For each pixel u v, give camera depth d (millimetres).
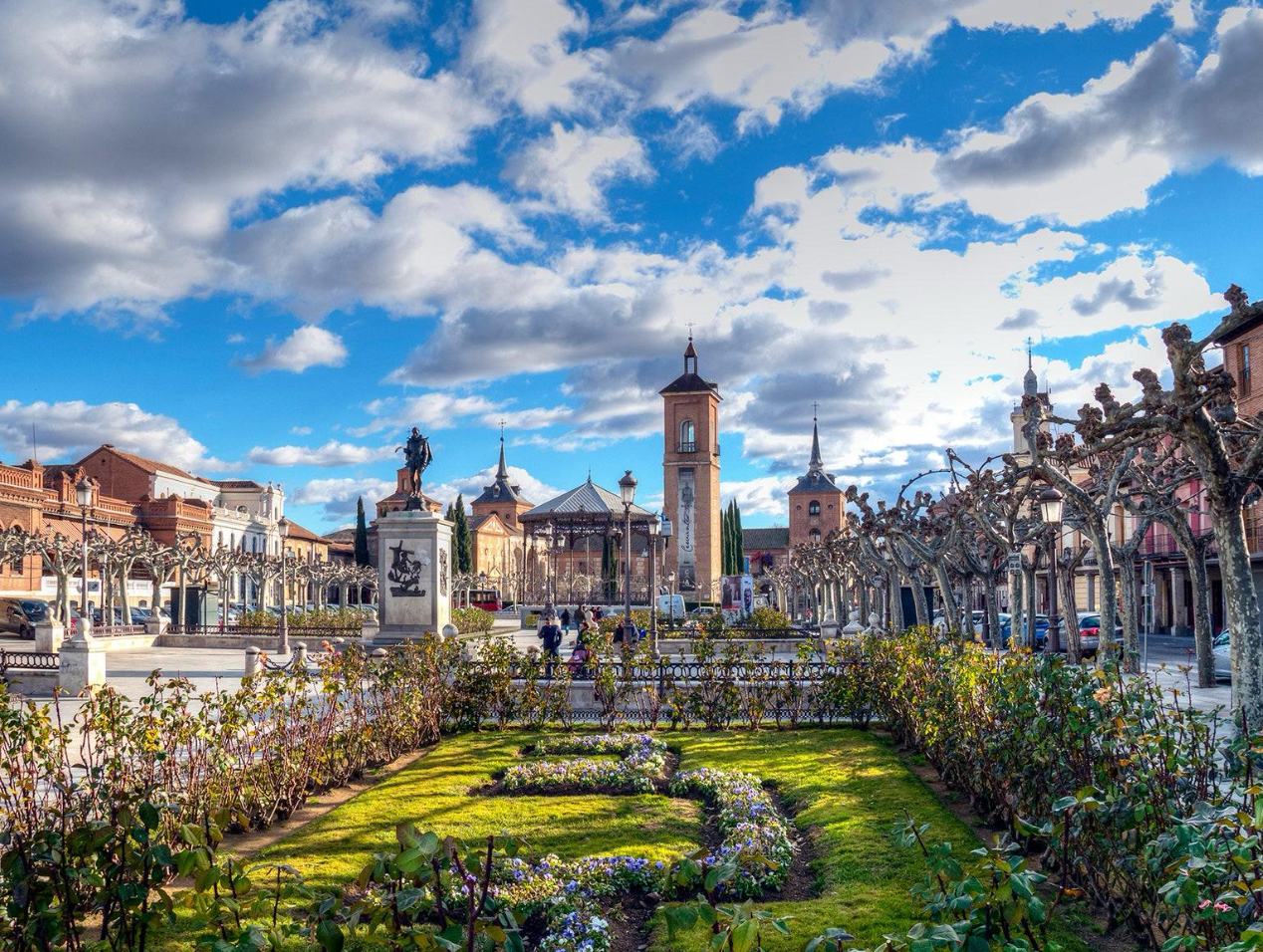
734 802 11039
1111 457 24047
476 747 15492
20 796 9398
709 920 3807
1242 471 12141
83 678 22484
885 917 7414
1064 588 27766
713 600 94000
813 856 9508
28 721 8234
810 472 133500
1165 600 54656
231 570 57906
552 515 70938
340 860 9055
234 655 37906
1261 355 37094
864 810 10828
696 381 101000
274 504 99188
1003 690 9805
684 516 100062
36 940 5336
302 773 11391
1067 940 6879
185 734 9641
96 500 64688
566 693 18078
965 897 3980
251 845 9844
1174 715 7902
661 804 11555
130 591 66562
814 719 18062
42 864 5727
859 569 41562
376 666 14633
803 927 7281
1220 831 4957
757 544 151250
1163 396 12805
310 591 91250
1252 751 6469
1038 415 21125
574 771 12961
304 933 4336
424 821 10578
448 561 29297
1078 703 8148
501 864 8312
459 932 3854
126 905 5223
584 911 7695
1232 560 12172
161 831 7773
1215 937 5418
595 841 9828
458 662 17438
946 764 12039
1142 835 6645
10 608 46594
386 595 27922
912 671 14633
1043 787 8562
